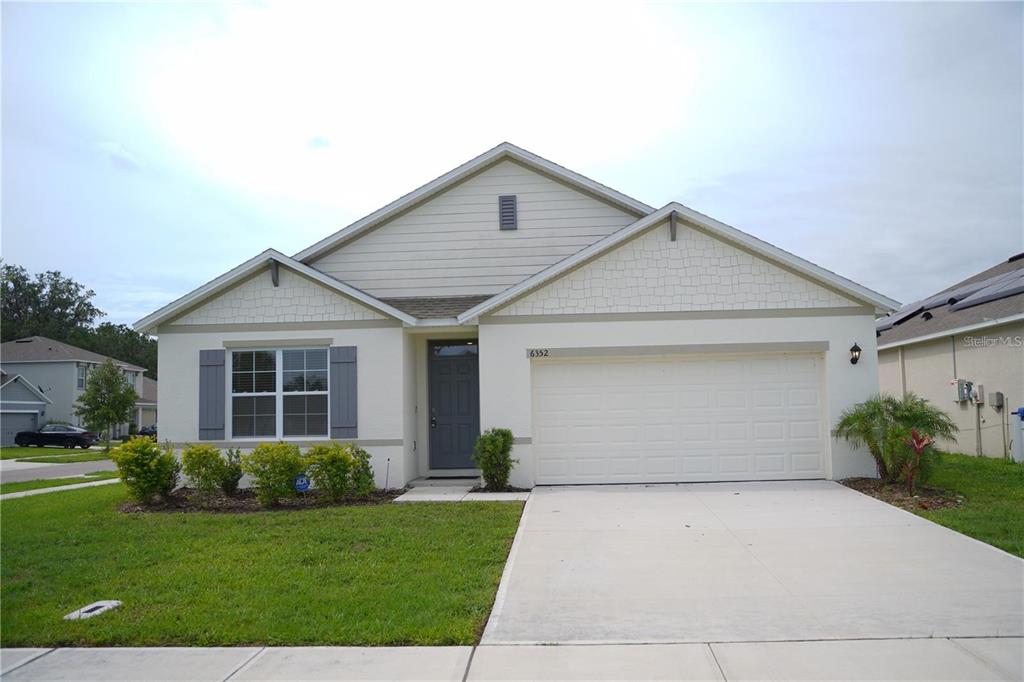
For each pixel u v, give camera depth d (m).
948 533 9.02
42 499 13.67
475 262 15.66
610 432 13.34
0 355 48.84
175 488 13.45
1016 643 5.69
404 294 15.68
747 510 10.60
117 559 8.41
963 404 18.00
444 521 10.05
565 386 13.43
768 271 13.16
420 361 14.66
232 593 7.04
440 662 5.47
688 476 13.23
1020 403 15.73
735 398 13.26
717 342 13.10
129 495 12.48
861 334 13.02
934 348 19.47
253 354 13.80
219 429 13.59
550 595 7.00
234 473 12.70
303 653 5.68
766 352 13.14
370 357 13.59
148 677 5.26
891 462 11.97
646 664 5.39
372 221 15.65
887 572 7.52
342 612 6.44
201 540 9.24
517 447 13.12
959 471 13.72
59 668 5.45
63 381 48.56
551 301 13.30
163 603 6.82
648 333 13.18
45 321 69.56
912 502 10.78
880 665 5.31
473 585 7.19
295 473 11.73
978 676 5.11
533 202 15.70
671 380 13.33
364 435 13.48
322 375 13.71
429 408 14.71
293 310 13.71
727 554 8.29
